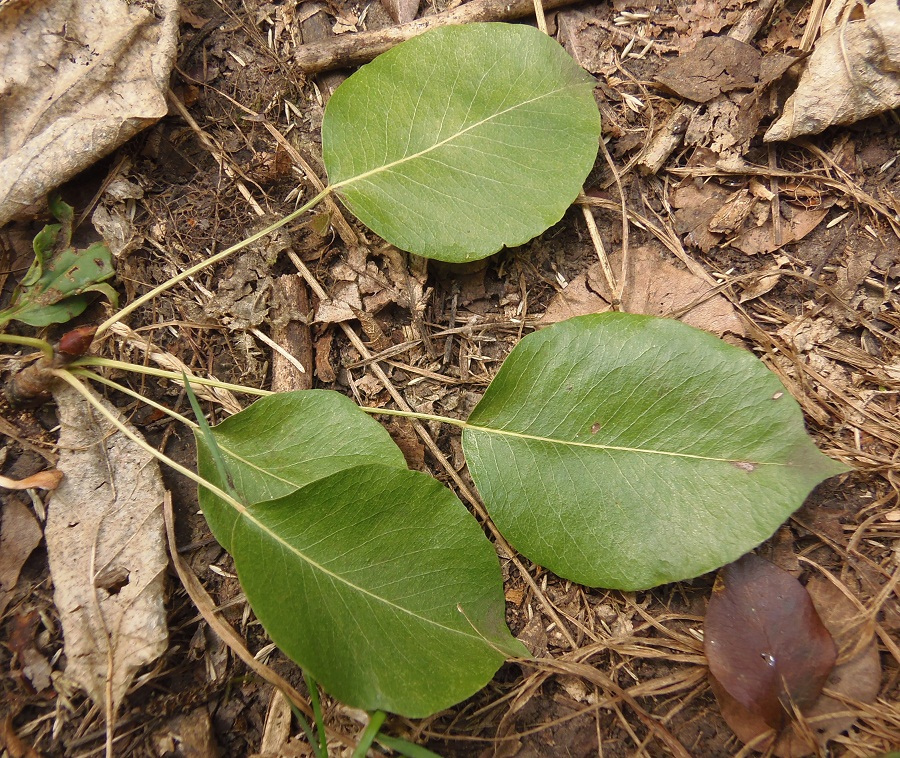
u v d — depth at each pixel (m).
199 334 0.16
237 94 0.16
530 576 0.15
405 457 0.15
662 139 0.16
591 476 0.14
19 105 0.15
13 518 0.15
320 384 0.16
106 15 0.15
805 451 0.13
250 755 0.14
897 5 0.15
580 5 0.17
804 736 0.13
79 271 0.15
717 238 0.16
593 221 0.16
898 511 0.15
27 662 0.14
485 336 0.16
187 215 0.16
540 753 0.14
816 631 0.14
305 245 0.16
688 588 0.15
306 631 0.13
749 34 0.16
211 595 0.15
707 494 0.14
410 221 0.15
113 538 0.15
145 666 0.14
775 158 0.16
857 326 0.15
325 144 0.15
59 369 0.14
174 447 0.15
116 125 0.15
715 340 0.14
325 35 0.17
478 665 0.13
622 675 0.15
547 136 0.15
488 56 0.15
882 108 0.15
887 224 0.16
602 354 0.14
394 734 0.14
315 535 0.14
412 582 0.14
